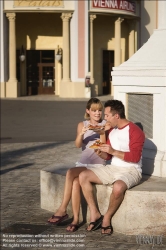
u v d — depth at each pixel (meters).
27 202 11.60
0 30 46.66
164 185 8.89
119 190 8.39
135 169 8.73
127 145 8.71
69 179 9.02
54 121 29.77
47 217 10.12
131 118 10.20
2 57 46.66
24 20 50.09
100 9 48.00
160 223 8.46
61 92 47.62
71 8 47.16
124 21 53.31
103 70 52.00
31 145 21.23
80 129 9.38
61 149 19.97
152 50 10.02
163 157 9.59
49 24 50.25
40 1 46.75
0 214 10.53
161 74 9.45
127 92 10.12
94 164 9.36
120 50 50.09
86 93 47.25
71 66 47.84
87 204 9.31
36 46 50.47
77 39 47.44
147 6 54.34
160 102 9.59
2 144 21.72
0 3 46.62
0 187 13.45
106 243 8.27
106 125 8.96
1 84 46.75
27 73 50.88
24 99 44.41
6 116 32.25
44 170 10.56
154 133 9.78
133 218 8.52
